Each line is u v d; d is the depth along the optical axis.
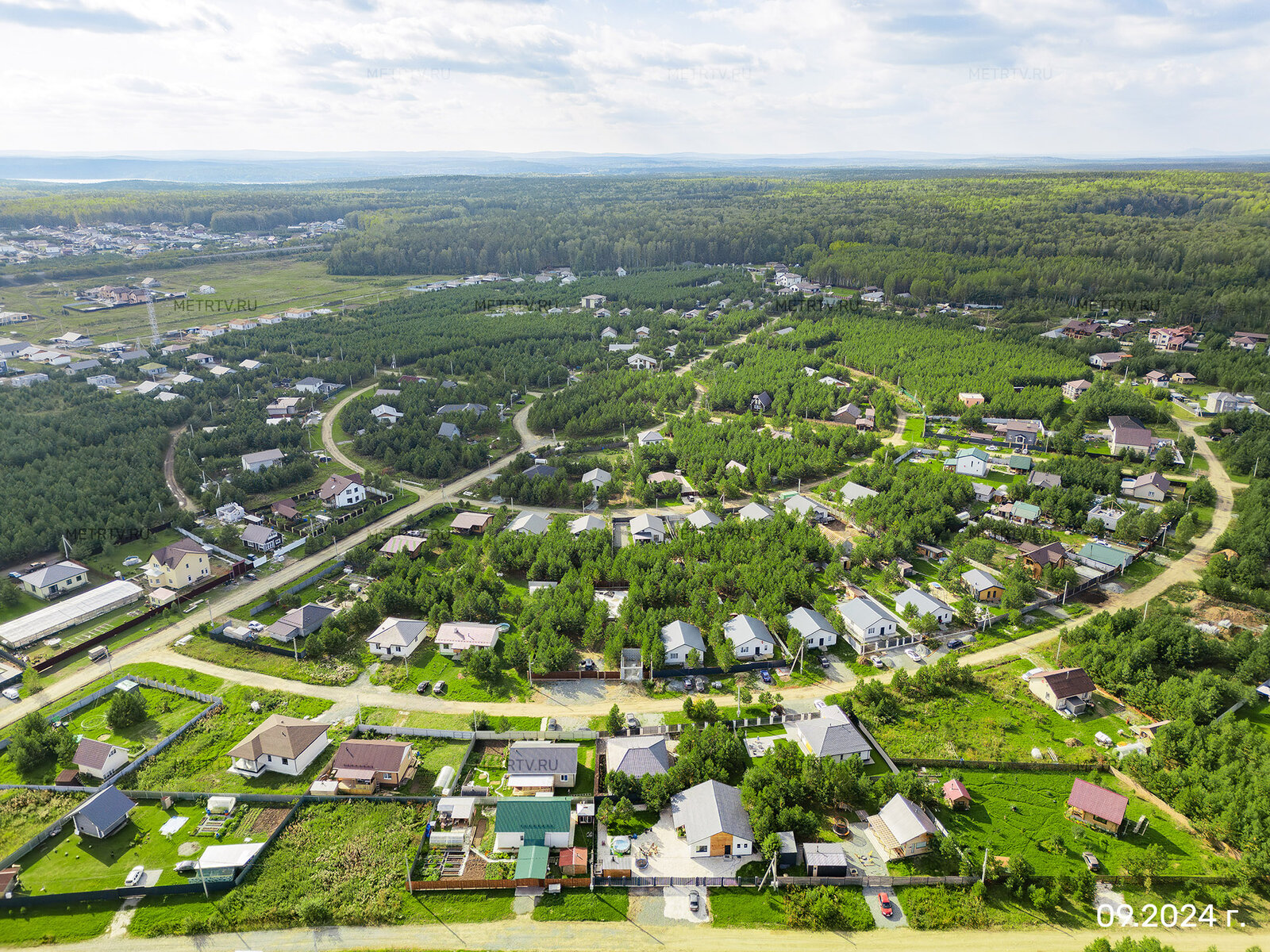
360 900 65.12
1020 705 90.12
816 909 62.78
